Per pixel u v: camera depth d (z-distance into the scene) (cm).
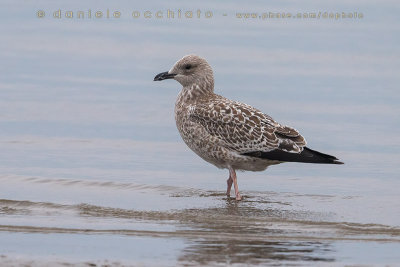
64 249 1074
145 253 1056
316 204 1395
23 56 2873
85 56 2895
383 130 2022
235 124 1435
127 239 1128
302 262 1026
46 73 2653
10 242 1108
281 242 1121
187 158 1791
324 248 1094
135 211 1313
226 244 1105
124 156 1791
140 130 2036
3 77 2578
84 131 2009
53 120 2106
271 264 1013
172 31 3247
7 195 1431
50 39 3159
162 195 1465
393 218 1281
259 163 1459
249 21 3416
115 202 1392
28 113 2169
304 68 2694
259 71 2630
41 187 1507
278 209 1348
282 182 1587
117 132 2009
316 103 2277
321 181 1592
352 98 2334
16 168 1659
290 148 1409
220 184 1573
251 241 1122
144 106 2286
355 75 2611
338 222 1247
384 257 1055
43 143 1891
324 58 2853
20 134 1969
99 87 2489
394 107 2239
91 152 1820
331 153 1830
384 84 2500
